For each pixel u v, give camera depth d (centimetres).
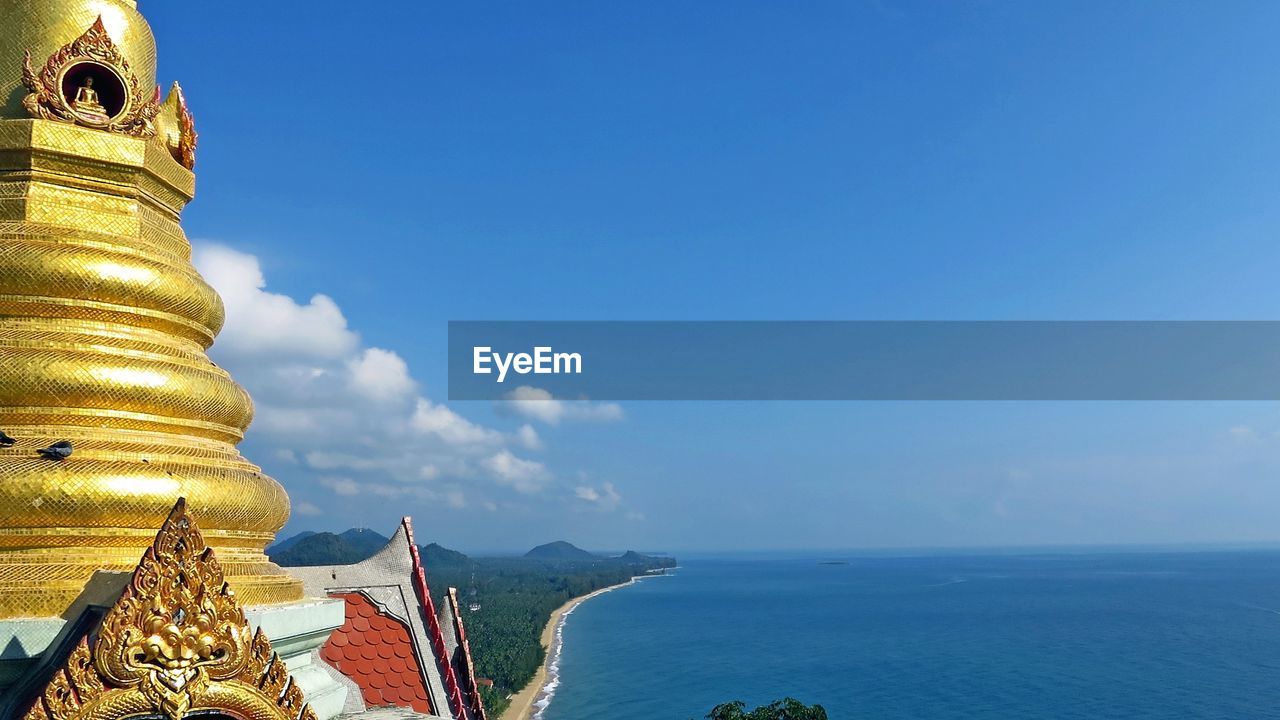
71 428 1135
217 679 923
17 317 1165
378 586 1948
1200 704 12800
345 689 1416
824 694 13875
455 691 1930
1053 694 13600
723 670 16200
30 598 1049
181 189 1359
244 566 1217
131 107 1274
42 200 1208
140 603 885
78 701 851
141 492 1117
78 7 1290
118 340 1195
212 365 1312
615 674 15738
